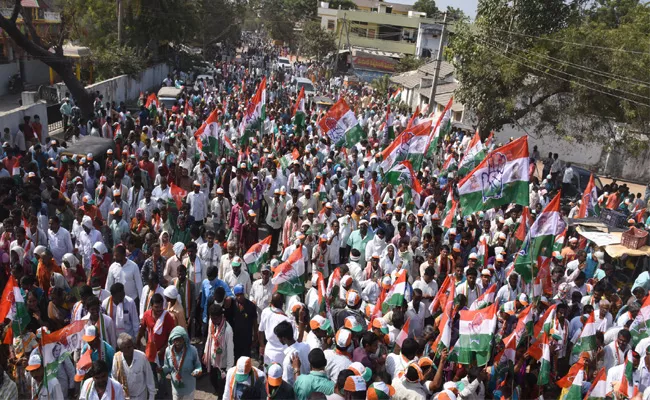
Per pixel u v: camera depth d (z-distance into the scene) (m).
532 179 19.42
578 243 13.70
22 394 7.23
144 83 43.25
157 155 16.41
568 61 26.95
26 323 7.41
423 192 15.40
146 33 43.16
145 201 12.31
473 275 9.79
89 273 10.35
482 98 28.94
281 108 30.61
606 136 29.83
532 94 28.52
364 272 10.53
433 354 8.24
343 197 14.17
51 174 13.76
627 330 8.62
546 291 10.48
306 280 11.82
